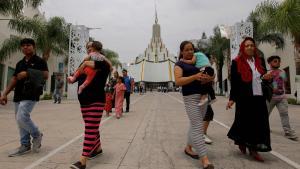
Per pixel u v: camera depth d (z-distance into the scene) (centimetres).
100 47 420
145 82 11844
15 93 448
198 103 402
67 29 2539
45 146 516
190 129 443
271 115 1052
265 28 1684
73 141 561
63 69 3406
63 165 400
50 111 1205
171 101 1992
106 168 389
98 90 405
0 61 2120
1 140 562
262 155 471
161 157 448
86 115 398
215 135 638
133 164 410
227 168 398
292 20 1309
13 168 382
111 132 670
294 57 1875
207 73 386
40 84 448
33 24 2061
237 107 456
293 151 499
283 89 633
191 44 423
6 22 2267
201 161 402
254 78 441
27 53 451
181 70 411
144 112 1159
